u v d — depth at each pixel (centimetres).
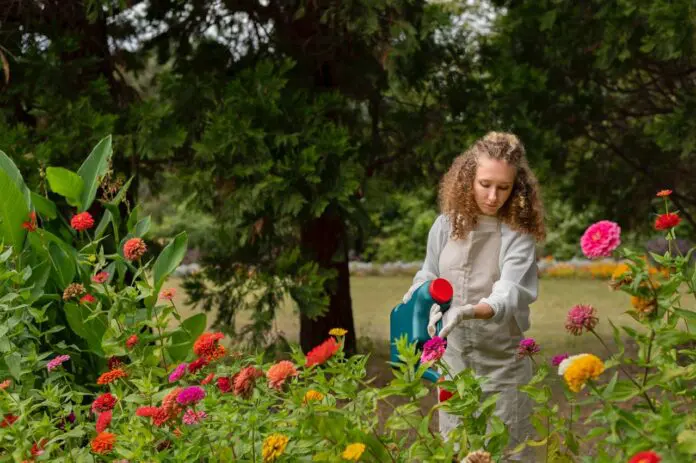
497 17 859
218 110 688
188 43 795
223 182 682
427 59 762
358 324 1147
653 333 210
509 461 301
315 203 674
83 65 683
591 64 798
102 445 242
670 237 231
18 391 315
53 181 431
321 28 759
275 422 247
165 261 397
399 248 2116
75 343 410
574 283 1700
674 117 725
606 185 890
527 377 331
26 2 674
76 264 405
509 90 746
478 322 325
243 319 1135
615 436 195
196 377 293
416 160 809
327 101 713
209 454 247
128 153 662
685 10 643
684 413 198
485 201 323
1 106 698
